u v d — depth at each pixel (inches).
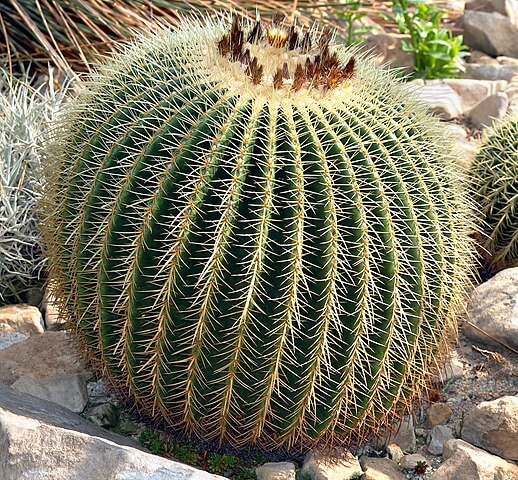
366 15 134.6
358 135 57.2
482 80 128.3
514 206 84.7
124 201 57.5
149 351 58.7
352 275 56.4
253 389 58.2
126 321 58.6
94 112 61.4
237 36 60.1
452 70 128.5
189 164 56.0
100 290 59.4
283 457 65.1
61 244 62.1
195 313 56.6
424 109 63.7
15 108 89.9
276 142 56.0
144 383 60.9
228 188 55.3
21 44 115.5
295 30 62.0
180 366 58.7
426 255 59.1
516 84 124.1
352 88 59.9
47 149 69.4
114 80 62.2
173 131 57.1
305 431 61.1
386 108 60.1
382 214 56.7
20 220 83.2
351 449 66.1
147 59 61.9
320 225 55.5
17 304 83.1
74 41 106.1
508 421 66.4
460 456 64.0
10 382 71.6
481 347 77.7
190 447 64.7
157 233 56.6
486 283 81.1
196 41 62.2
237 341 56.5
